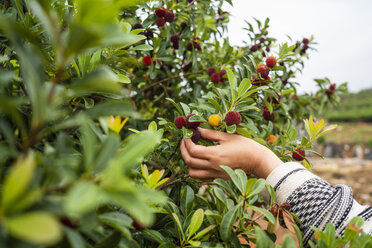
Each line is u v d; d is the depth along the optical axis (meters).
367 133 22.06
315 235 0.87
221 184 0.89
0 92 0.66
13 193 0.36
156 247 0.97
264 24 2.05
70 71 1.00
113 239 0.59
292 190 0.97
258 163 1.04
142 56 1.86
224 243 0.84
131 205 0.41
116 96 0.88
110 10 0.43
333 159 9.92
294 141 1.48
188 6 1.81
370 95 40.38
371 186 5.94
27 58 0.47
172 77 1.94
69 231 0.46
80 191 0.39
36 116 0.46
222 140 1.07
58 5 1.04
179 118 1.14
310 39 2.28
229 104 1.14
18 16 1.11
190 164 1.07
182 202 0.96
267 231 0.88
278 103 1.57
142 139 0.55
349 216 0.89
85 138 0.55
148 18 1.65
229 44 2.05
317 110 2.40
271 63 1.43
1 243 0.37
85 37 0.43
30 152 0.49
